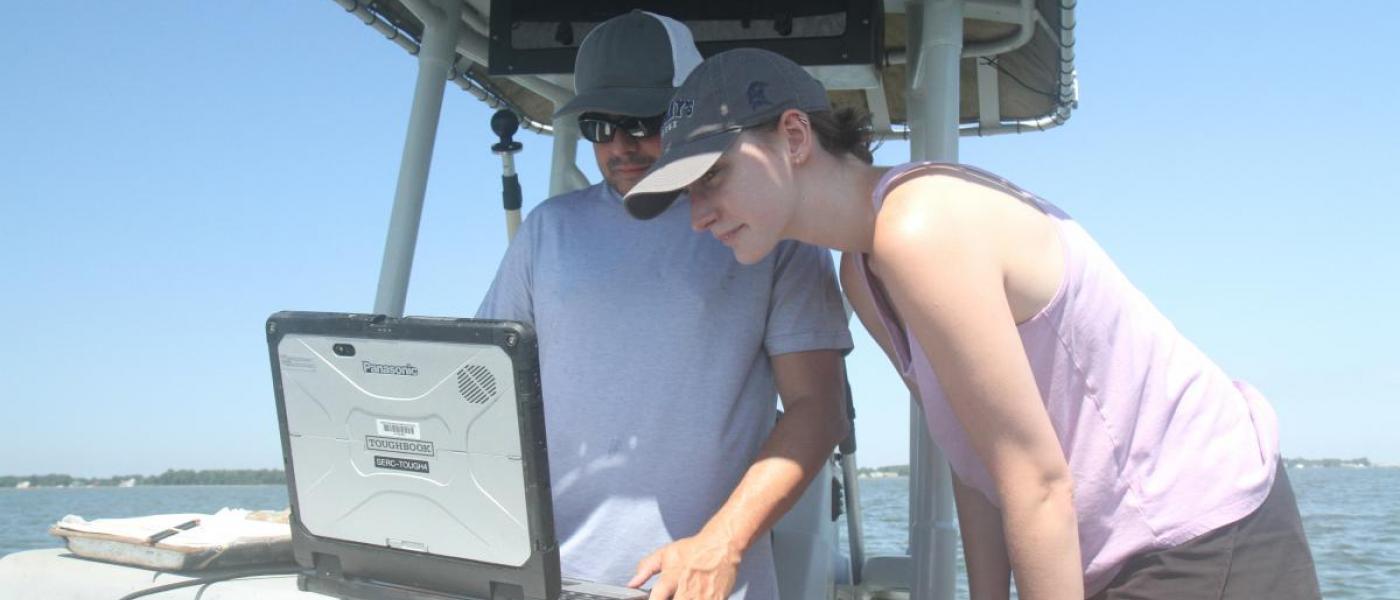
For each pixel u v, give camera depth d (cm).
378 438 157
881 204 153
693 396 187
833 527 279
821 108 162
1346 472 5862
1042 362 159
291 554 187
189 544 176
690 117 157
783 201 158
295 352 162
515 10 297
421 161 283
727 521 165
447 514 154
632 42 199
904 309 150
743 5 283
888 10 303
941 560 242
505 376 145
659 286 190
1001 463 151
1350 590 987
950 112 259
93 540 184
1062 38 295
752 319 189
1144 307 169
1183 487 163
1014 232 152
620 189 203
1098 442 162
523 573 150
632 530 184
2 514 3638
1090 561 168
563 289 196
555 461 192
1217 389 172
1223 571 161
